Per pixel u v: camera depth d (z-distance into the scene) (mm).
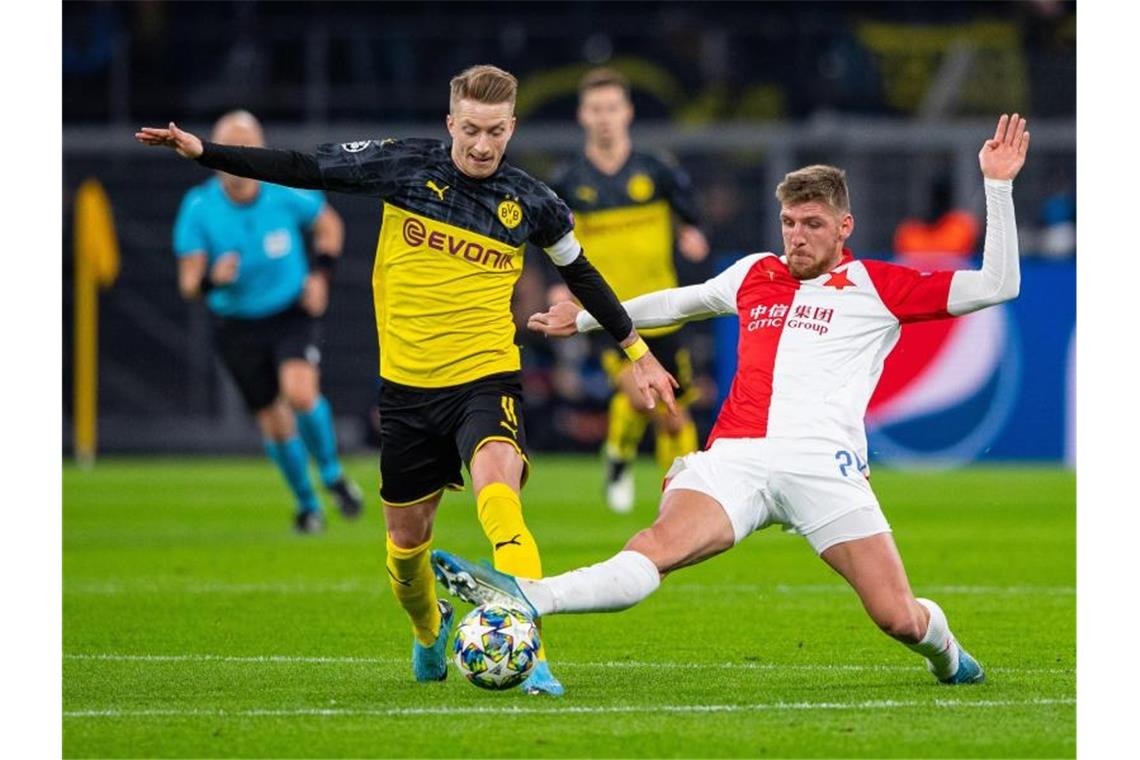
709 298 24219
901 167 81125
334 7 90688
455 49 87875
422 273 23266
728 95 87812
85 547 44656
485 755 19078
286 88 86812
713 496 22234
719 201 82000
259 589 35844
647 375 24297
